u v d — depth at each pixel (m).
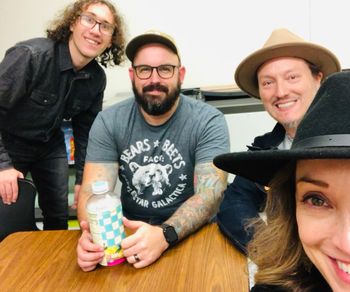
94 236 0.90
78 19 1.69
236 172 0.62
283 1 2.38
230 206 1.10
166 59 1.40
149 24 2.53
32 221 1.33
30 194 1.34
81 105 1.92
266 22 2.43
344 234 0.45
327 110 0.45
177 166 1.44
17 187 1.33
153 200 1.48
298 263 0.65
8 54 1.64
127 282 0.85
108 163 1.48
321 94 0.48
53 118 1.84
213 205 1.17
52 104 1.79
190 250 0.98
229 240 1.02
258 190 1.12
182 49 2.55
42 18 2.59
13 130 1.82
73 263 0.95
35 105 1.75
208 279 0.84
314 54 1.27
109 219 0.89
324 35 2.40
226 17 2.46
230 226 1.03
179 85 1.45
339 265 0.49
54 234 1.12
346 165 0.44
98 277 0.88
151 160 1.46
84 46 1.71
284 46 1.24
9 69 1.60
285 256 0.66
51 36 1.75
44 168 2.06
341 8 2.33
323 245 0.50
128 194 1.52
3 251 1.03
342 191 0.45
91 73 1.87
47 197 2.14
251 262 0.83
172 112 1.44
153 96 1.39
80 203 1.32
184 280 0.85
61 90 1.80
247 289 0.80
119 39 1.91
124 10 2.51
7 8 2.59
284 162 0.57
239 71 1.37
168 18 2.50
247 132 2.24
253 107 2.18
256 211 1.06
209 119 1.42
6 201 1.30
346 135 0.42
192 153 1.43
